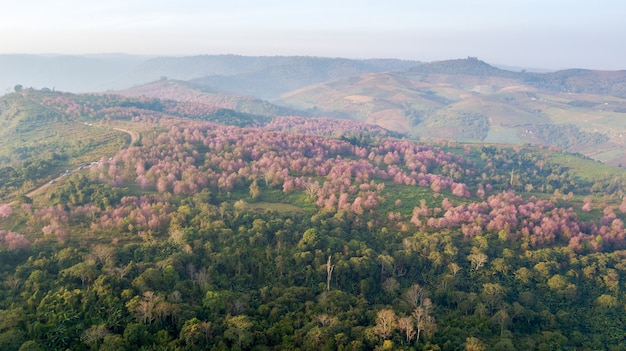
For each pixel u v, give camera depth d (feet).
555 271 531.50
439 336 365.61
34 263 440.86
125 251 479.82
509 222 629.10
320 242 540.11
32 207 596.29
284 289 437.99
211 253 488.85
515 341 383.24
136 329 322.96
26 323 327.06
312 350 321.32
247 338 325.01
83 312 349.00
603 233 627.87
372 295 476.95
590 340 431.84
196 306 367.86
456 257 556.10
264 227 559.38
